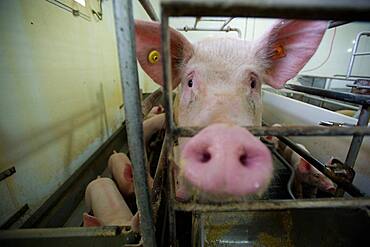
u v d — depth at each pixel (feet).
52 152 4.25
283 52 3.22
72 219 4.17
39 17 3.97
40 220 3.36
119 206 3.97
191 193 1.71
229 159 1.33
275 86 3.50
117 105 8.41
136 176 1.44
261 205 1.42
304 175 3.76
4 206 3.09
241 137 1.40
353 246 1.84
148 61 3.09
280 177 3.72
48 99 4.17
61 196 3.92
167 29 0.96
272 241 1.91
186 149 1.42
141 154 1.39
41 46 4.00
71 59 5.11
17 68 3.40
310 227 1.93
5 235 1.62
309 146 4.62
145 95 9.48
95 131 6.37
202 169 1.36
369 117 2.66
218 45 3.01
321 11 0.86
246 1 0.85
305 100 6.81
